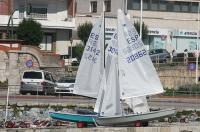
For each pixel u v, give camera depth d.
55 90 108.88
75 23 165.50
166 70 131.00
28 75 108.19
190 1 181.62
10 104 88.06
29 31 149.50
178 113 87.56
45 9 163.00
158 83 76.50
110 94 75.38
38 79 107.81
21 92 108.00
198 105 97.56
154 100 102.56
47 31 162.50
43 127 72.44
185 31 178.12
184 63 133.62
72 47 160.00
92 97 77.44
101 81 76.00
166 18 177.88
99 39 77.62
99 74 77.25
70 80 110.00
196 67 130.50
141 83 76.19
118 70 76.06
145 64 76.31
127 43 76.38
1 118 79.62
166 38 176.12
